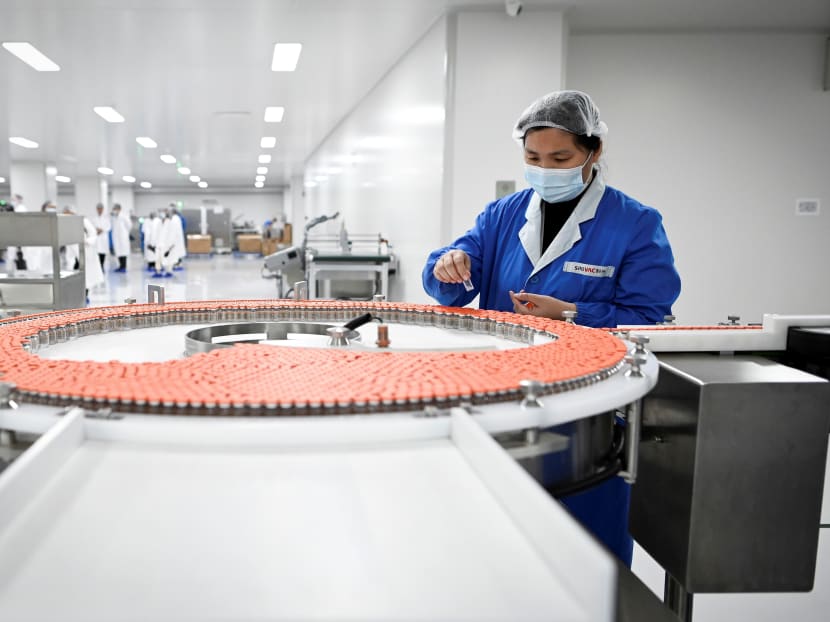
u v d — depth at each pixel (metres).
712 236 4.30
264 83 5.88
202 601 0.38
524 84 3.74
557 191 1.54
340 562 0.41
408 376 0.69
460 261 1.50
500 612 0.36
